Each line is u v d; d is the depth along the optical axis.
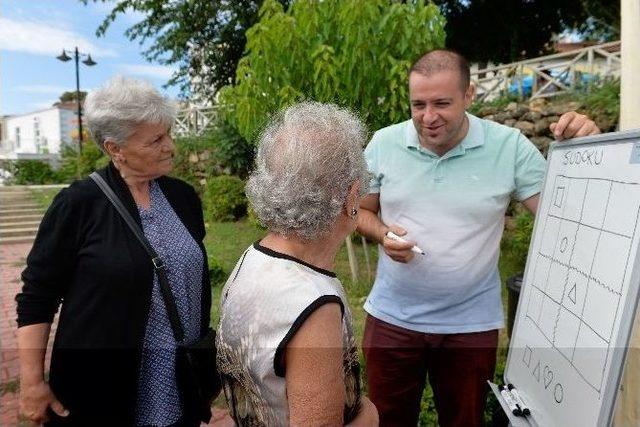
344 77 3.40
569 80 6.32
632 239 1.03
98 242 1.40
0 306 4.60
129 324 1.41
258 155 1.01
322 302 0.87
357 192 0.99
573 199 1.32
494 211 1.76
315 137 0.95
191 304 1.56
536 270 1.47
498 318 1.87
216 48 11.66
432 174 1.76
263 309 0.89
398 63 3.30
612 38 9.31
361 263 5.76
